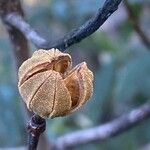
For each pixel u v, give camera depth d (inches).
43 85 4.5
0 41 10.5
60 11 10.9
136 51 10.1
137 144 10.1
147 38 8.5
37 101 4.5
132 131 10.0
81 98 4.5
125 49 10.3
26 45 6.7
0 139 10.1
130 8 8.1
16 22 6.3
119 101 10.0
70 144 9.1
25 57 6.7
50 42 5.5
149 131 10.0
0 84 10.2
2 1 6.3
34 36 5.9
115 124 8.8
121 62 10.2
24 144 10.0
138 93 9.9
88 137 9.1
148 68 9.8
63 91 4.5
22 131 10.1
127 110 10.1
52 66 4.5
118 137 10.0
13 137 10.1
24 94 4.6
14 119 10.1
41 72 4.5
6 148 9.4
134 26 8.3
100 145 9.9
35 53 4.6
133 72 9.9
